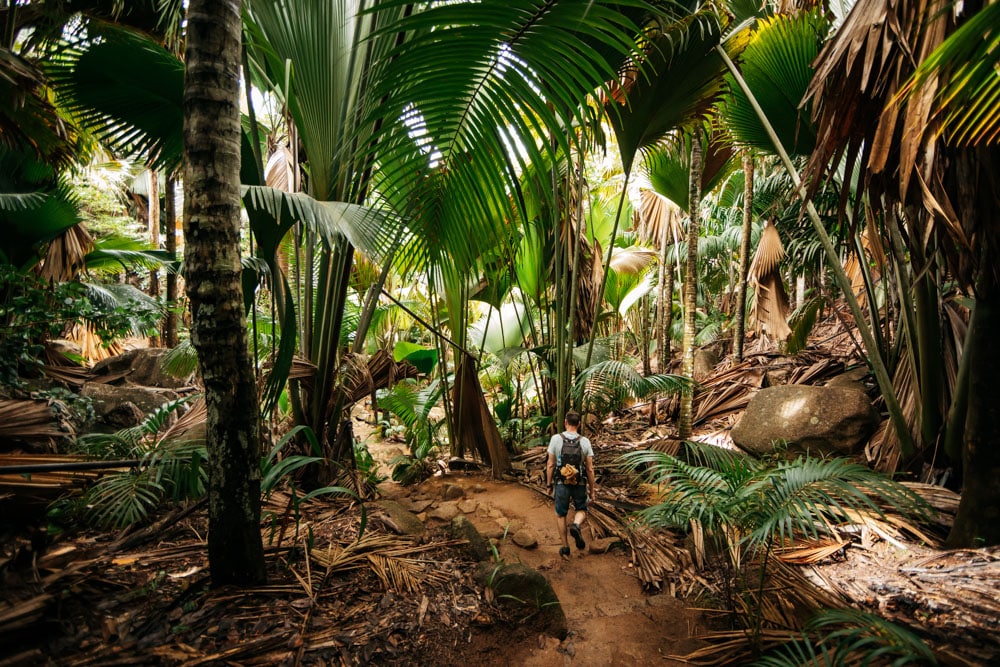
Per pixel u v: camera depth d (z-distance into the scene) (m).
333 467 4.49
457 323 5.64
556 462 3.93
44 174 5.82
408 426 5.91
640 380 4.89
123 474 3.21
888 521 3.54
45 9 4.54
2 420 3.60
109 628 2.29
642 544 3.76
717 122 5.42
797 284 10.57
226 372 2.50
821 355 7.63
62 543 2.95
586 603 3.12
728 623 2.82
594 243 6.42
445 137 2.36
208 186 2.34
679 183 6.27
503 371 7.08
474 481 5.25
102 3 4.82
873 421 4.96
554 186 4.65
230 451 2.57
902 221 4.00
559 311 5.32
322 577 2.90
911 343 4.32
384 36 3.73
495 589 2.90
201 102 2.30
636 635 2.78
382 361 5.03
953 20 1.84
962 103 1.39
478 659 2.51
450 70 2.04
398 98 2.15
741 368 7.70
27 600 2.29
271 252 3.25
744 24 4.17
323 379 4.27
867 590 2.93
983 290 3.03
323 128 3.91
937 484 4.04
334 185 4.05
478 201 2.65
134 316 4.88
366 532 3.57
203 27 2.28
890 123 2.03
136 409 5.33
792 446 5.09
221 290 2.43
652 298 11.11
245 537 2.64
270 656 2.24
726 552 3.17
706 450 4.36
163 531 3.24
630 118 4.58
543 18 1.82
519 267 5.98
